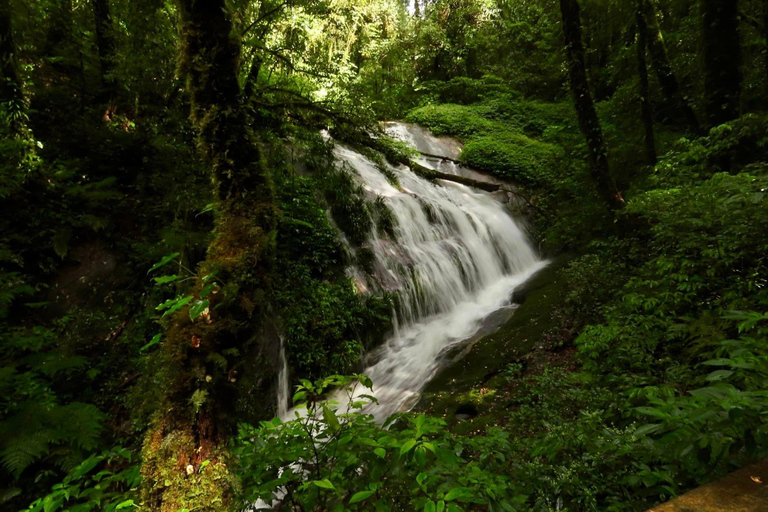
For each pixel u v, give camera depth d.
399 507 1.59
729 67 6.92
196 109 2.31
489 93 17.78
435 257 8.80
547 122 15.68
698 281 4.12
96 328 5.07
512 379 5.04
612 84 13.38
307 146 8.60
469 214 10.40
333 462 1.73
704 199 4.55
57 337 4.84
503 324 6.77
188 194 6.04
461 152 13.45
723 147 5.92
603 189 7.55
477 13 19.31
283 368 5.39
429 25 19.02
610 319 4.75
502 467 2.17
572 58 7.38
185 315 1.94
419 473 1.48
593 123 7.45
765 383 1.53
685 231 4.59
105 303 5.39
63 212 5.64
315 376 5.85
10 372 4.04
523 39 18.52
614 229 7.52
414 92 19.08
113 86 7.11
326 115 8.12
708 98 7.19
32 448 3.56
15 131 5.30
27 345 4.52
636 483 1.89
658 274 4.71
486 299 8.47
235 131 2.30
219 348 1.89
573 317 5.86
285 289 6.14
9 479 3.61
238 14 6.55
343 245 7.56
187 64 2.25
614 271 5.94
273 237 2.25
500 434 2.25
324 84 9.16
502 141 13.98
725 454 1.52
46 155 5.98
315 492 1.61
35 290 5.02
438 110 15.62
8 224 5.16
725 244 3.99
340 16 10.23
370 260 7.80
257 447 1.85
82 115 6.71
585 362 4.41
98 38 7.23
